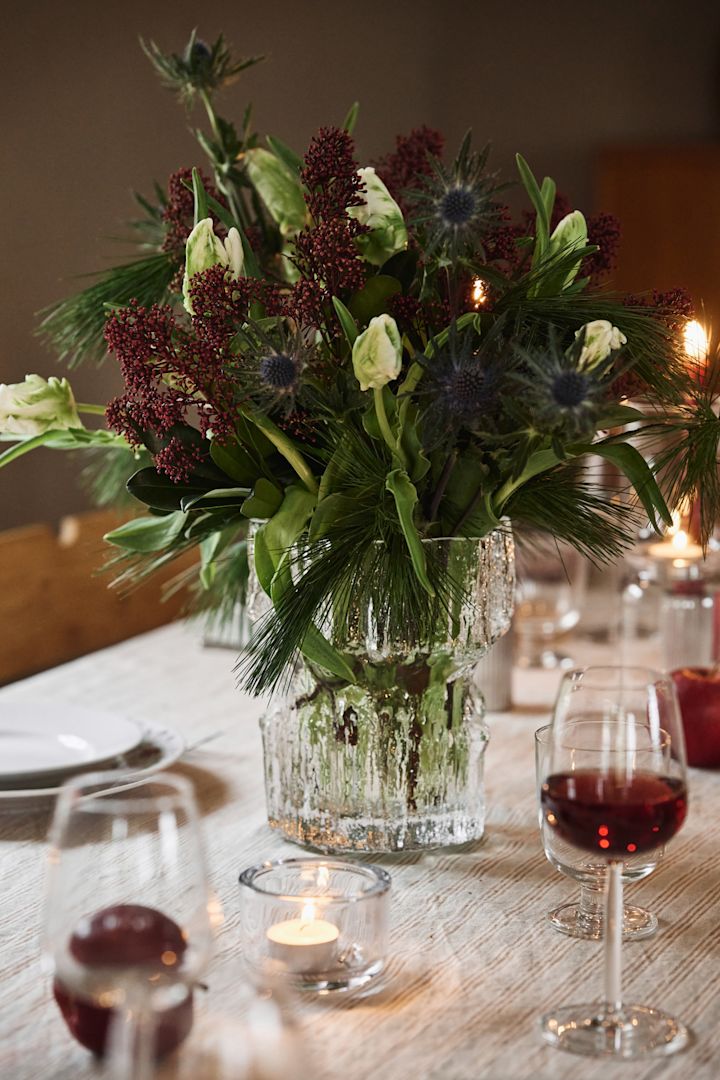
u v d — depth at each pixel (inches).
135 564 47.9
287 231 48.5
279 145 47.9
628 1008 31.9
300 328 38.6
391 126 191.3
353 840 42.3
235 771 50.9
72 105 160.4
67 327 51.3
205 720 58.2
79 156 161.5
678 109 202.5
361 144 189.8
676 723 31.5
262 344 37.1
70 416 45.3
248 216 50.8
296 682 42.5
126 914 25.1
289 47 180.4
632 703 31.0
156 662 69.7
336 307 37.9
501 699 60.2
